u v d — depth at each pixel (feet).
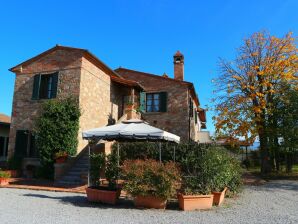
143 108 73.36
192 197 27.25
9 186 41.93
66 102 51.80
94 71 58.70
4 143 74.64
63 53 55.88
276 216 24.59
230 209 27.76
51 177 49.93
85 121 54.29
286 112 63.21
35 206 27.76
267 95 64.08
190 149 47.01
